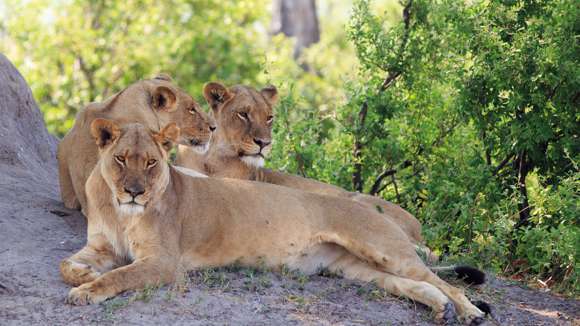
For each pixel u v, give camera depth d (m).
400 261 9.94
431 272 9.86
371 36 14.48
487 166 12.61
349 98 14.53
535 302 10.66
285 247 10.02
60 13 28.50
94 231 9.31
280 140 14.31
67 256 9.71
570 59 12.07
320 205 10.30
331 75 28.27
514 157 13.10
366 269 10.16
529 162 12.90
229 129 12.57
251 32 31.08
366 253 10.03
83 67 27.53
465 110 12.92
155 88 11.89
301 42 41.03
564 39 12.09
